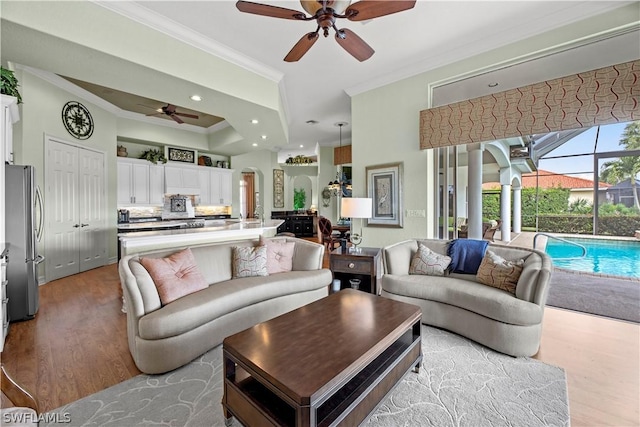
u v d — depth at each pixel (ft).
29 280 9.74
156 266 7.83
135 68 9.16
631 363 6.79
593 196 15.78
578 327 8.68
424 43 10.79
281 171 33.88
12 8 6.88
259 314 8.98
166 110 16.20
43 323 9.46
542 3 8.70
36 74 13.47
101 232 17.85
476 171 12.75
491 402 5.55
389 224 13.65
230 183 27.43
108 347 7.86
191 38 9.99
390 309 6.78
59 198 14.92
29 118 13.20
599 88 8.64
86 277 15.24
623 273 13.97
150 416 5.31
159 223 20.13
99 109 17.76
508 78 10.61
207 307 7.41
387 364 5.44
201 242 12.44
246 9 6.20
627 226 14.85
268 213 30.89
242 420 4.68
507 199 16.84
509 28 9.93
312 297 10.55
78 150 16.14
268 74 12.73
